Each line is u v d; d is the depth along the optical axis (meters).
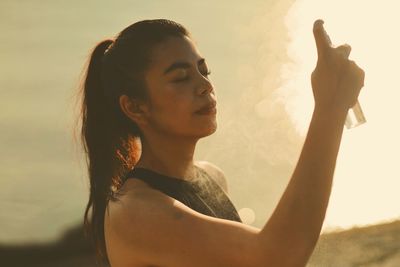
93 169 2.62
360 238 6.43
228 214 2.55
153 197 2.35
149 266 2.30
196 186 2.52
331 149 2.04
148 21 2.46
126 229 2.32
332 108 2.06
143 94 2.44
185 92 2.39
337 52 2.09
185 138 2.46
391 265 5.85
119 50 2.47
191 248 2.20
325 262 5.90
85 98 2.62
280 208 2.04
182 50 2.40
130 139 2.62
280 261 2.04
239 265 2.12
